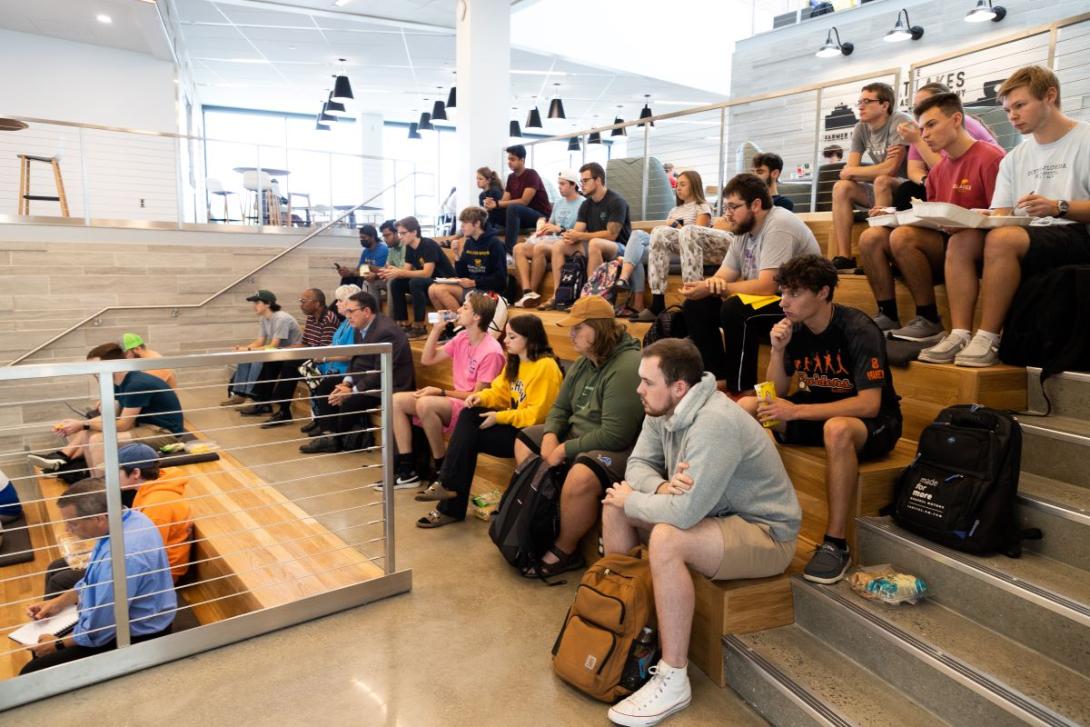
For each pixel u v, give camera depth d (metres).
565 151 17.59
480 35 7.55
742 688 2.05
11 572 3.54
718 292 3.10
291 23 9.21
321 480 4.34
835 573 2.15
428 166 16.78
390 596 2.73
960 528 1.98
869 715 1.74
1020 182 2.67
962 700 1.66
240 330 7.98
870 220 2.90
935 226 2.68
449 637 2.44
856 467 2.22
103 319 7.20
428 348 4.69
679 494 2.00
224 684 2.16
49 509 4.16
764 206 3.11
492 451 3.48
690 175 4.88
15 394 6.73
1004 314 2.50
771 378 2.60
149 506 2.94
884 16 8.39
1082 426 2.27
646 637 2.08
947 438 2.10
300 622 2.52
